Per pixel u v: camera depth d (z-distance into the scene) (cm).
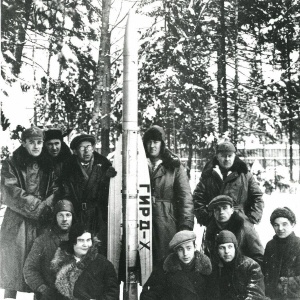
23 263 541
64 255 462
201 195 566
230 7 1781
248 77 1677
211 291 465
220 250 468
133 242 543
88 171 547
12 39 1188
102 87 1235
